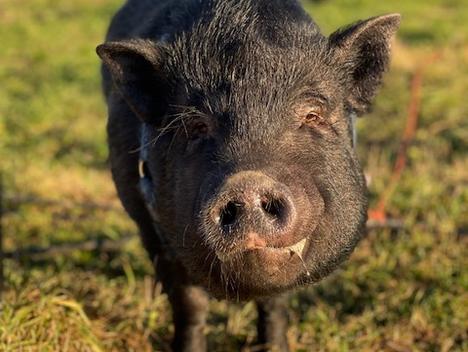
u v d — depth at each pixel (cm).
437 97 294
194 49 118
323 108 117
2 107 303
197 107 115
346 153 120
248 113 112
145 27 139
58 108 299
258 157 109
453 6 521
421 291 162
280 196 104
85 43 426
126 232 189
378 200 201
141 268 173
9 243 184
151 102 122
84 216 199
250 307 158
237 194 104
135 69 122
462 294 160
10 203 201
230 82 114
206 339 149
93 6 556
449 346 150
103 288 163
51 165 235
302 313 159
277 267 111
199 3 125
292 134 113
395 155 238
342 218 119
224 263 112
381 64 122
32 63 387
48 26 474
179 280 137
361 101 124
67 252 179
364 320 155
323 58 119
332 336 152
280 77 114
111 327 149
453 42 392
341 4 530
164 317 155
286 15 121
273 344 145
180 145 119
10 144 261
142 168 129
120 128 138
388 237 180
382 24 121
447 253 175
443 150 239
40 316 140
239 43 116
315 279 123
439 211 193
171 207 121
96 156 247
